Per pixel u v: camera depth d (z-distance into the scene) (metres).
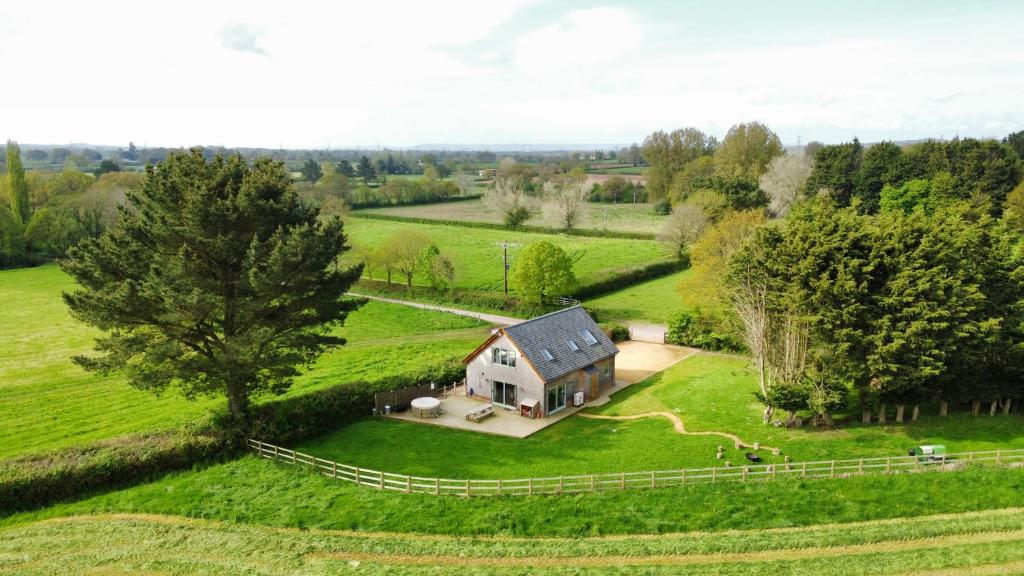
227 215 34.97
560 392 46.03
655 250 110.19
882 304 35.81
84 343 67.31
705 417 42.28
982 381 39.41
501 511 29.28
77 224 113.44
